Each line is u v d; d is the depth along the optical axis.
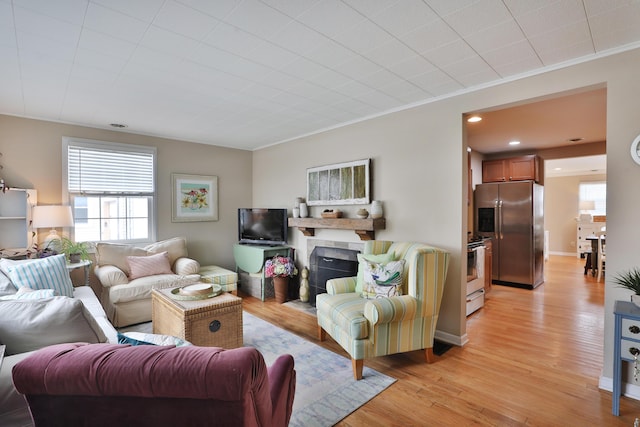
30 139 3.71
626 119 2.18
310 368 2.59
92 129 4.14
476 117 3.55
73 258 3.58
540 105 3.33
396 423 1.92
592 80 2.31
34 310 1.50
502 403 2.11
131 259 3.95
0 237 3.46
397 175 3.51
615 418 1.95
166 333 2.74
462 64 2.46
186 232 4.96
